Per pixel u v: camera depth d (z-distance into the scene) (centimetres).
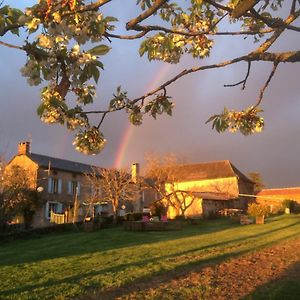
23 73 286
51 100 298
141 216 4416
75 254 1822
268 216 4997
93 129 397
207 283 1140
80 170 5469
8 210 3262
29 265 1488
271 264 1462
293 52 379
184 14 477
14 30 280
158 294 1017
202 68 407
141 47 433
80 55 282
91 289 1077
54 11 268
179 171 5794
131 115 436
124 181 4612
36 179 4550
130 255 1727
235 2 350
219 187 6738
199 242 2238
